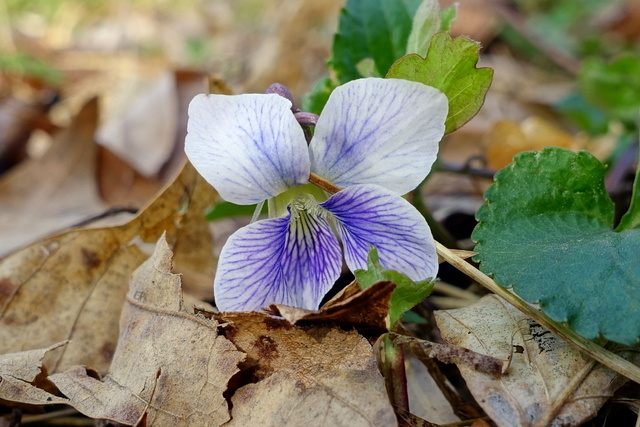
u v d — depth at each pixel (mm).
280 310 79
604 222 89
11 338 103
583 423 79
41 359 90
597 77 169
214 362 82
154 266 92
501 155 156
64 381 88
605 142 187
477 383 78
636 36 261
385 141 83
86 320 105
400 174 83
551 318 81
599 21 272
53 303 106
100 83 265
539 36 230
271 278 85
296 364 81
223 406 80
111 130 193
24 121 199
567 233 87
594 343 79
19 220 160
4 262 106
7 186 164
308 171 83
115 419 83
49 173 167
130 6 323
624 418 85
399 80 81
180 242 118
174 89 194
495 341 83
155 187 176
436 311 88
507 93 224
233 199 84
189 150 83
